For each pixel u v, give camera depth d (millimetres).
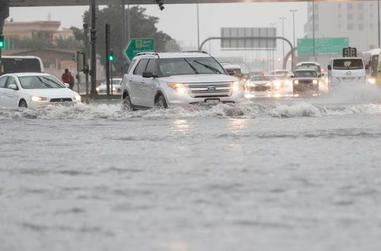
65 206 12969
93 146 24766
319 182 15258
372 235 10320
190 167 18219
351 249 9469
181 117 42094
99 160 20234
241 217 11703
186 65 47156
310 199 13250
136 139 27422
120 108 51562
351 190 14180
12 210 12703
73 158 20906
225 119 39469
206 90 45000
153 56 48094
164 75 46562
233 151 21969
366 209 12234
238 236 10367
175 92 44781
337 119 38469
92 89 101188
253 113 43594
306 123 35312
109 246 9844
